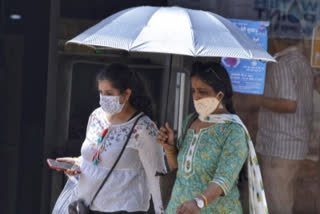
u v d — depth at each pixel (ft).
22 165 34.94
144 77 34.94
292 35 35.29
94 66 34.60
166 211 24.16
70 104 34.65
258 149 35.83
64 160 27.37
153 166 25.23
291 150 35.86
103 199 24.91
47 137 34.58
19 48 34.17
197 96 23.15
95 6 34.30
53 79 34.37
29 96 34.47
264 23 35.04
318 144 35.99
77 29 34.27
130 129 24.80
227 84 23.27
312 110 35.78
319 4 35.19
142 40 21.83
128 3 34.60
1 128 34.68
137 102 25.39
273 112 35.60
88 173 25.11
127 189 24.89
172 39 21.79
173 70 34.96
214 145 22.67
